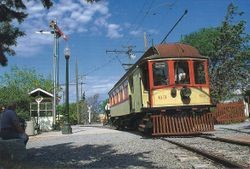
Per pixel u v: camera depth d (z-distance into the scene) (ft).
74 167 39.96
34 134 99.19
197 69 68.08
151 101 66.13
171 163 39.78
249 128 80.12
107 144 60.64
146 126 66.59
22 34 44.96
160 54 67.56
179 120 66.03
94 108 337.52
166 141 59.36
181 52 67.92
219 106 114.32
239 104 115.55
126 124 98.07
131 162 41.83
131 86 80.43
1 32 43.73
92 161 44.19
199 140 59.06
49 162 44.96
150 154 46.88
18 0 43.42
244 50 137.80
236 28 137.59
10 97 111.24
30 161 45.29
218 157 38.86
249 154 42.65
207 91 68.13
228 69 137.80
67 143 67.26
